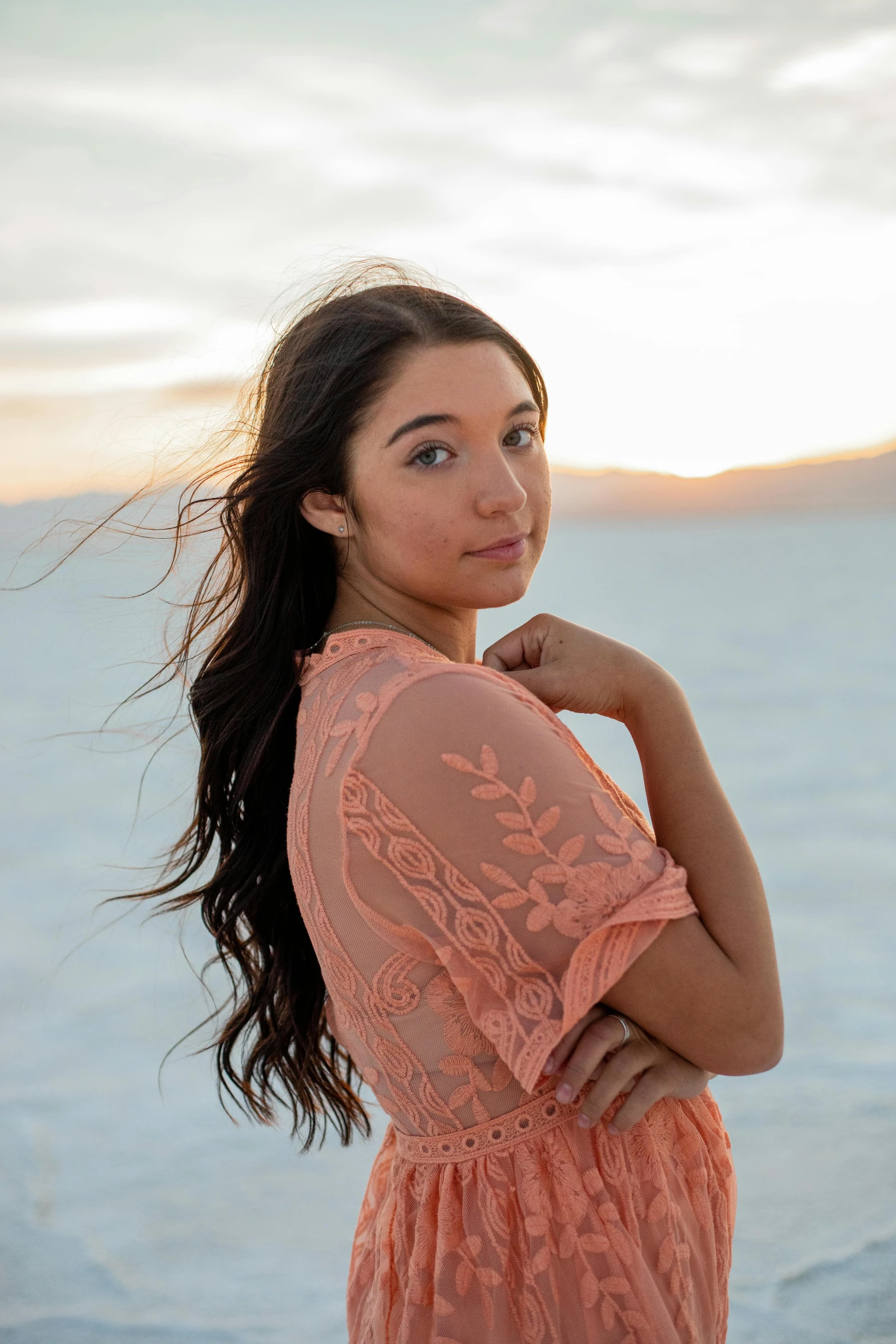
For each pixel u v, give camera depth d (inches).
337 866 51.7
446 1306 52.0
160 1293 114.6
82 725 624.7
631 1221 52.1
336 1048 75.0
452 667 51.0
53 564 74.0
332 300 65.4
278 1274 119.4
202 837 66.8
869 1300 102.7
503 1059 47.9
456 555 56.4
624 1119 52.6
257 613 62.0
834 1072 165.6
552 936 47.8
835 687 780.6
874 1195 124.8
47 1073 182.7
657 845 57.4
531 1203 51.5
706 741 586.9
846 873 306.0
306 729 55.9
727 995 50.9
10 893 309.4
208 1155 151.4
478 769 48.2
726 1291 58.0
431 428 55.4
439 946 49.1
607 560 3070.9
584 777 49.7
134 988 224.2
